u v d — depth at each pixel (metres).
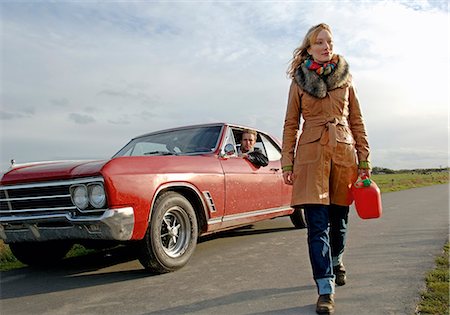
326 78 3.05
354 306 2.86
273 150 6.42
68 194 3.78
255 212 5.50
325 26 3.08
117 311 3.02
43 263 4.91
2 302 3.42
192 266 4.32
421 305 2.80
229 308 2.95
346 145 3.04
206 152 5.07
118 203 3.61
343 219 3.31
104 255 5.27
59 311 3.11
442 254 4.37
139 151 5.44
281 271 3.95
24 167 4.29
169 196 4.11
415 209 9.20
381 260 4.21
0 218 4.09
